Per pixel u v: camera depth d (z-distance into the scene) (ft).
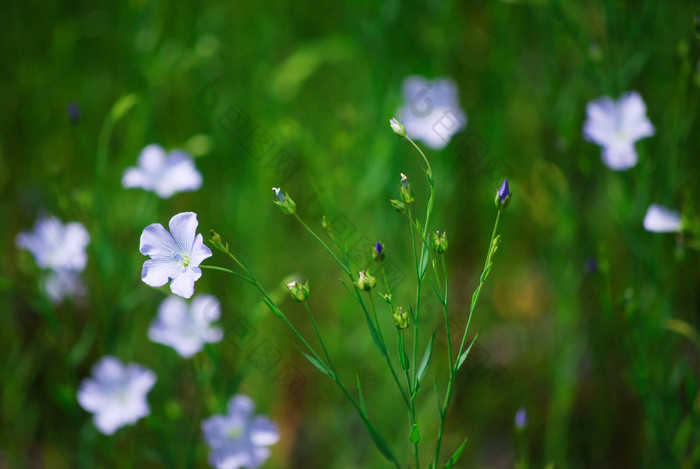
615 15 2.27
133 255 2.27
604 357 2.39
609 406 2.40
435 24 2.50
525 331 2.52
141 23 2.50
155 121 2.56
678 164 2.22
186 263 1.90
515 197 2.53
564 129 2.37
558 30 2.36
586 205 2.42
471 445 2.42
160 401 2.30
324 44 2.57
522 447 2.07
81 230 2.20
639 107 2.20
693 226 2.10
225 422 2.10
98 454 2.29
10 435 2.35
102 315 2.32
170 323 2.14
